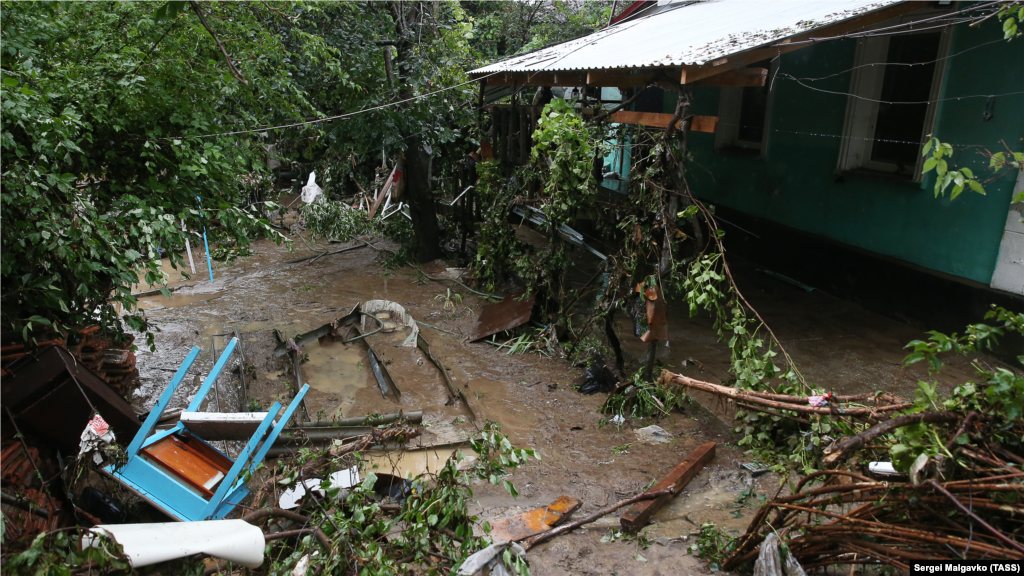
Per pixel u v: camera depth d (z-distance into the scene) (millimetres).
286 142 11695
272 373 7125
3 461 3953
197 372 7062
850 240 9055
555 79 8383
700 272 6035
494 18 15922
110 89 5098
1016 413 2828
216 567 3479
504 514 4500
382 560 3404
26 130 4062
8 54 4730
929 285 7738
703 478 5008
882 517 3084
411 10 10984
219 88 5945
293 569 3379
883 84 8414
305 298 9781
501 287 10211
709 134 12195
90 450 3824
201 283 10406
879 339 7766
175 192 5508
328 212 13562
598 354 7191
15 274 4551
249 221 5816
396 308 8867
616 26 11148
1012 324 3303
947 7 7125
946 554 2865
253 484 4758
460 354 7781
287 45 9539
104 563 2762
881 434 3104
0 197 4016
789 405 4934
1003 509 2639
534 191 9133
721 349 7766
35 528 3670
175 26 5504
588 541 4176
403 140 10555
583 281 10344
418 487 4156
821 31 5613
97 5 5605
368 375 7168
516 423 6043
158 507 3824
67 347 5098
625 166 13469
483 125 10969
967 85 7152
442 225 12781
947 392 6312
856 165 8938
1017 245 6684
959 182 3844
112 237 4777
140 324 5152
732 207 11648
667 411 6059
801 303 9109
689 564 3895
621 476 5070
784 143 10172
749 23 6730
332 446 4445
